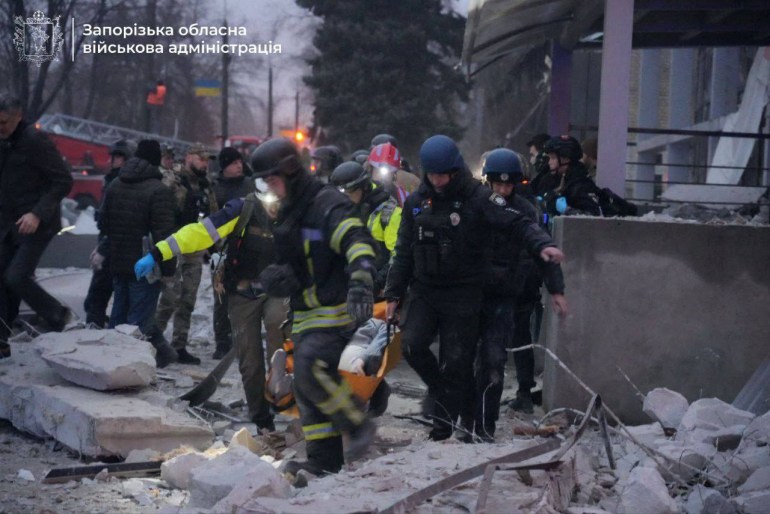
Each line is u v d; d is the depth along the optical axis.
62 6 35.81
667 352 6.68
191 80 65.00
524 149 36.88
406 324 5.76
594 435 6.14
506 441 5.94
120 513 4.64
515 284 6.11
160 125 61.75
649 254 6.68
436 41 42.12
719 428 5.38
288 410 5.91
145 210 8.58
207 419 6.73
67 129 44.00
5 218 7.56
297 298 4.89
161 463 5.45
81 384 6.24
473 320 5.73
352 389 5.37
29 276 7.46
